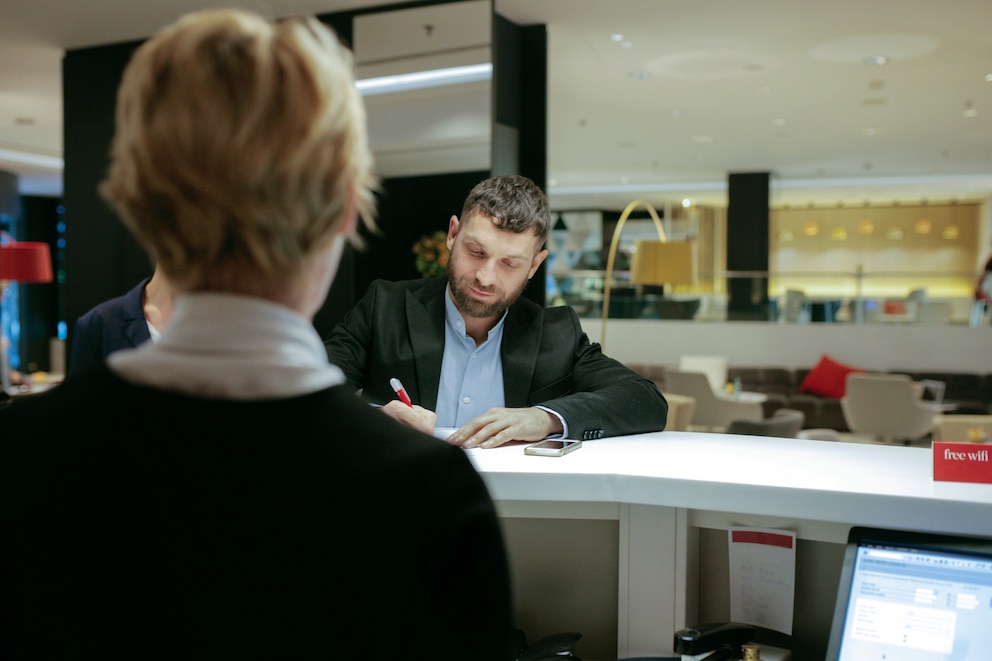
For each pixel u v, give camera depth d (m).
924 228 17.27
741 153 12.19
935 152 12.00
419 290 1.83
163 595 0.54
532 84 6.15
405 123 5.69
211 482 0.54
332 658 0.53
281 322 0.57
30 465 0.56
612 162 13.12
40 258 8.04
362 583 0.53
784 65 7.43
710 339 10.24
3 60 7.09
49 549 0.55
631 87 8.26
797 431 5.83
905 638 1.00
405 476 0.55
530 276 1.67
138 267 6.71
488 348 1.76
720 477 1.17
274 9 5.73
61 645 0.55
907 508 1.05
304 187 0.54
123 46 6.64
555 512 1.32
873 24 6.26
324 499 0.53
